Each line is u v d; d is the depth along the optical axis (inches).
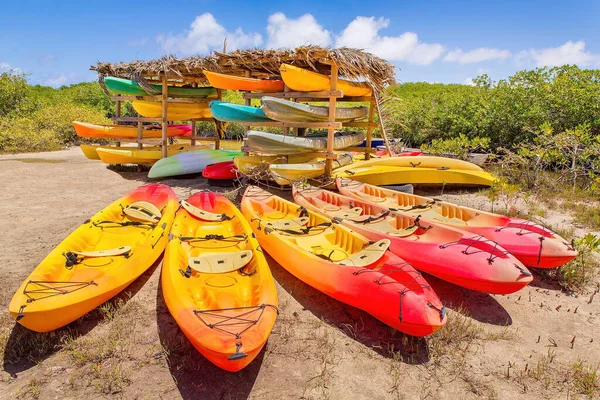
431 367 143.7
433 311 143.0
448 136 667.4
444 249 188.5
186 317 130.2
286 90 361.1
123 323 161.8
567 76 528.4
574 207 324.5
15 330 153.9
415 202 292.7
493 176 385.4
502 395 131.6
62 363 139.6
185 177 458.6
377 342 156.5
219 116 377.4
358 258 184.5
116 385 130.1
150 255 194.7
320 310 178.5
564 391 133.7
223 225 252.4
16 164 527.5
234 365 116.4
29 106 890.7
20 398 124.0
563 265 208.5
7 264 209.9
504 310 181.3
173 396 126.8
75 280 169.0
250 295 161.3
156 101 495.5
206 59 379.2
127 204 270.2
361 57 332.2
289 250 195.0
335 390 131.9
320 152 363.9
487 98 613.3
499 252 183.5
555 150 406.3
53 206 320.8
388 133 518.9
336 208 289.0
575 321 173.9
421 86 1191.6
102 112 1007.0
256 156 366.9
